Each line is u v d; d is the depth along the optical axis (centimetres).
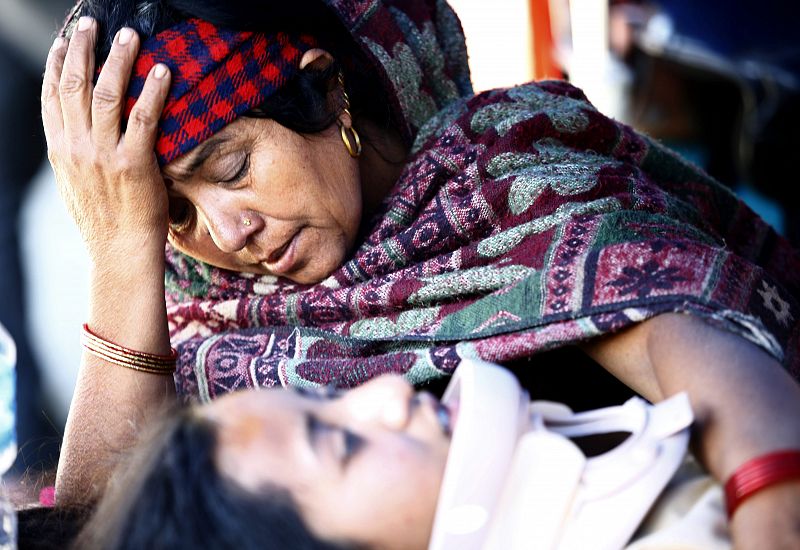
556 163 213
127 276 217
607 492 145
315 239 215
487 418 141
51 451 329
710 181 241
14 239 401
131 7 209
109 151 208
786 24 399
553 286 190
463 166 219
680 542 145
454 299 209
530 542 145
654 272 182
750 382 159
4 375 255
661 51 425
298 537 139
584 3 446
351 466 141
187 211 218
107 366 218
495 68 463
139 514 144
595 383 217
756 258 246
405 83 232
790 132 397
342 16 223
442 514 140
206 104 203
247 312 229
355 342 214
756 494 145
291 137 208
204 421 148
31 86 407
